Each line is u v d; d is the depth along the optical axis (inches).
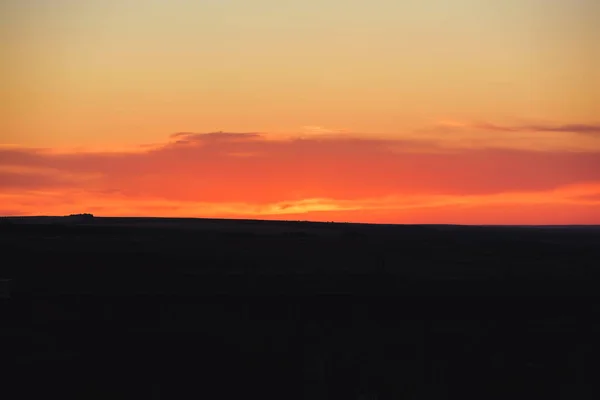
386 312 2795.3
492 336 2603.3
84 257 4296.3
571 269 4328.3
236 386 2290.8
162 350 2461.9
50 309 2751.0
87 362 2370.8
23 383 2234.3
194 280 3538.4
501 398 2284.7
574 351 2512.3
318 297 2893.7
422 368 2386.8
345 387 2304.4
